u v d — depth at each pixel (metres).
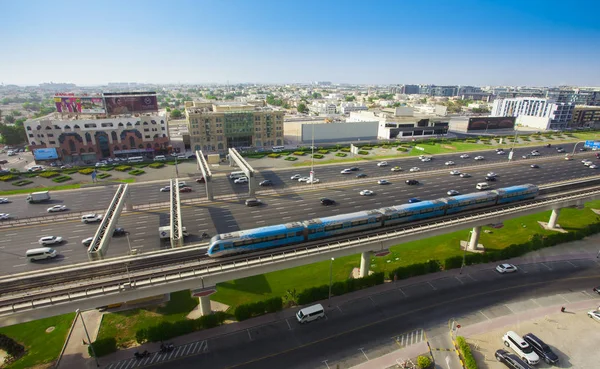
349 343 40.75
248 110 154.75
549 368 37.88
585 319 45.59
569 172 110.31
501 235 68.50
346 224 54.25
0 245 61.44
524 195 71.44
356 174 107.62
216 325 43.34
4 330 42.34
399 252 62.09
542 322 44.94
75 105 126.62
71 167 113.56
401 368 37.03
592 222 74.44
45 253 56.38
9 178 98.25
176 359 38.12
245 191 90.31
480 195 67.31
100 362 37.66
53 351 39.28
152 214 75.25
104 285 39.28
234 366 37.28
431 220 60.34
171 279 38.66
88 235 65.69
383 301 48.56
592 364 38.66
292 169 113.19
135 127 128.12
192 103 175.75
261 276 54.12
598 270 56.88
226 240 46.62
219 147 144.38
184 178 103.00
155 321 44.50
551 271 56.53
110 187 94.06
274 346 40.19
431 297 49.56
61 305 34.53
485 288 51.78
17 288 39.00
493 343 41.19
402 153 140.50
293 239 50.94
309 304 47.88
